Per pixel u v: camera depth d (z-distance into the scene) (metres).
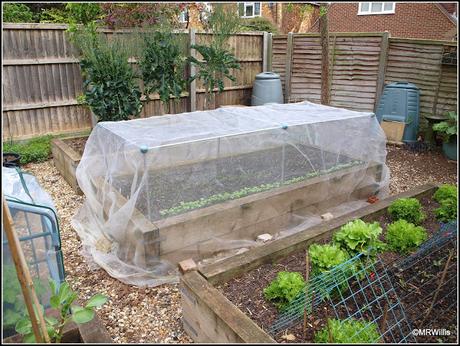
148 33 5.37
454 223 2.77
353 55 6.61
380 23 12.16
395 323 2.03
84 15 5.63
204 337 2.03
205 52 5.90
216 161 3.16
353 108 6.84
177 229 2.73
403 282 2.34
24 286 1.45
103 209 3.11
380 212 3.10
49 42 5.15
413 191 3.48
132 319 2.35
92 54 4.75
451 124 5.34
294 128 3.45
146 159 2.72
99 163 3.33
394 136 6.09
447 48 5.67
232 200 3.11
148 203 2.76
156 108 6.34
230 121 3.62
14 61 4.92
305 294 1.97
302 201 3.50
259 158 3.36
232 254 3.08
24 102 5.14
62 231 3.43
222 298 1.97
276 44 7.37
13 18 6.25
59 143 4.78
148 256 2.64
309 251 2.16
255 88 7.00
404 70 6.21
